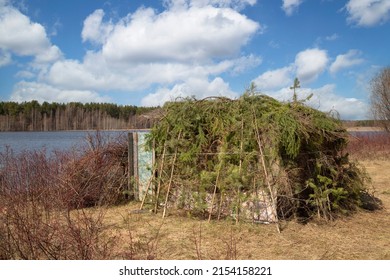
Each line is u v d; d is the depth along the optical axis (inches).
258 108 285.9
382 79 1162.6
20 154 370.9
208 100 309.7
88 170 352.2
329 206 286.5
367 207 330.6
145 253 210.2
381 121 1170.0
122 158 376.5
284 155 271.7
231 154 277.0
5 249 186.9
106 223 281.0
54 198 317.7
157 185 319.0
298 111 288.5
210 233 251.3
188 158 295.4
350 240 239.3
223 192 278.4
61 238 190.5
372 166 700.7
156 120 328.2
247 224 265.0
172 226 271.4
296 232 252.4
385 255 211.3
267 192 266.4
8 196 291.1
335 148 317.1
